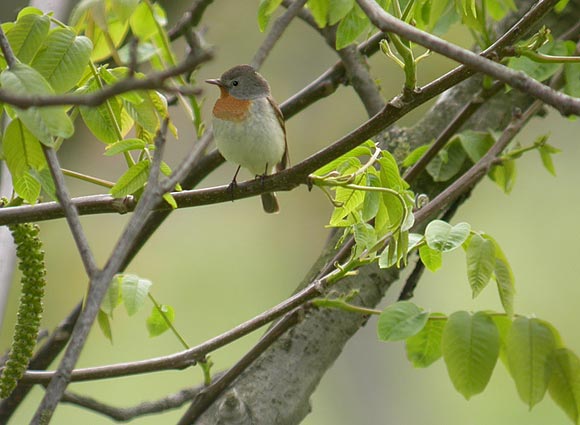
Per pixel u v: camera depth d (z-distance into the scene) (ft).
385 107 17.84
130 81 10.64
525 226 55.62
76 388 48.06
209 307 52.80
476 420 49.90
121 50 20.17
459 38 47.21
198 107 18.19
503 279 19.97
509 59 23.80
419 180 26.30
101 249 51.13
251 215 56.03
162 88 10.67
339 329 23.13
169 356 20.26
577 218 55.57
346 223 19.83
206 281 53.67
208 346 20.18
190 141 50.93
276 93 55.62
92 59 19.76
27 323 18.65
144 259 53.83
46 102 10.68
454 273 54.54
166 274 53.57
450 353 19.90
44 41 17.15
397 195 18.74
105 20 17.44
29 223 18.84
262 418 21.63
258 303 53.26
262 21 18.52
